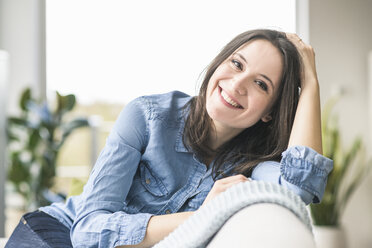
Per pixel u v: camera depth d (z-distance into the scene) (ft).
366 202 14.30
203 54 14.26
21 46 14.20
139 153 4.07
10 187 13.00
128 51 14.49
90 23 14.44
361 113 14.53
